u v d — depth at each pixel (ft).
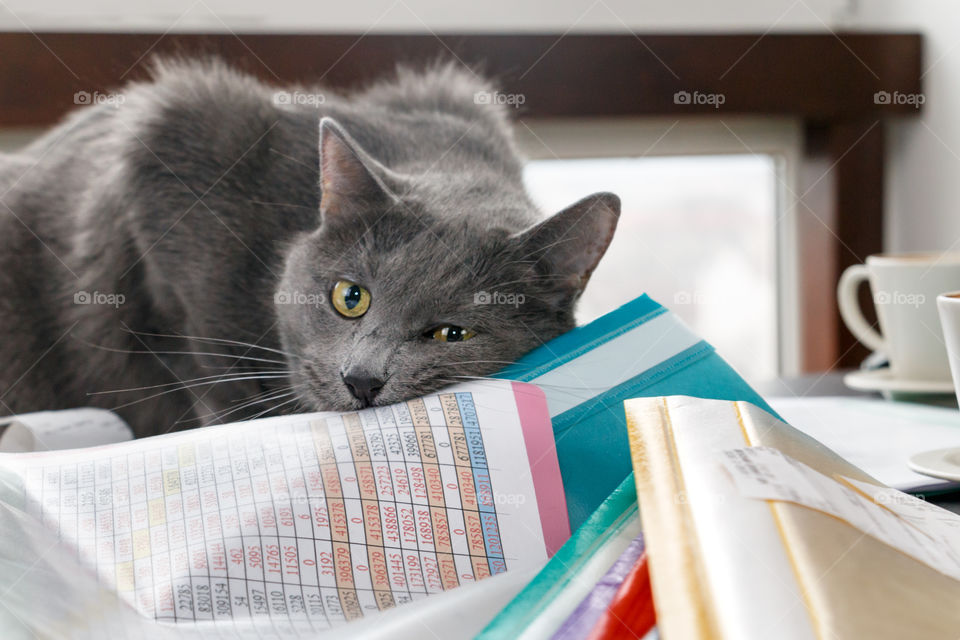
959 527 1.38
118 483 1.45
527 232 2.34
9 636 1.10
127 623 1.20
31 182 3.14
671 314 2.03
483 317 2.29
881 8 4.10
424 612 1.22
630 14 4.00
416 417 1.60
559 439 1.67
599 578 1.24
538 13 3.94
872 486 1.49
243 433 1.59
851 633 0.98
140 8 3.62
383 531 1.42
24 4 3.53
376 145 2.95
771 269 4.54
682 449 1.42
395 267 2.27
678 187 4.36
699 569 1.08
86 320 2.97
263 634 1.19
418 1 3.84
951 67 3.74
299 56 3.69
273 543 1.36
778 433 1.54
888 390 2.71
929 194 3.95
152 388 2.90
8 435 2.00
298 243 2.64
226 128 2.88
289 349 2.52
